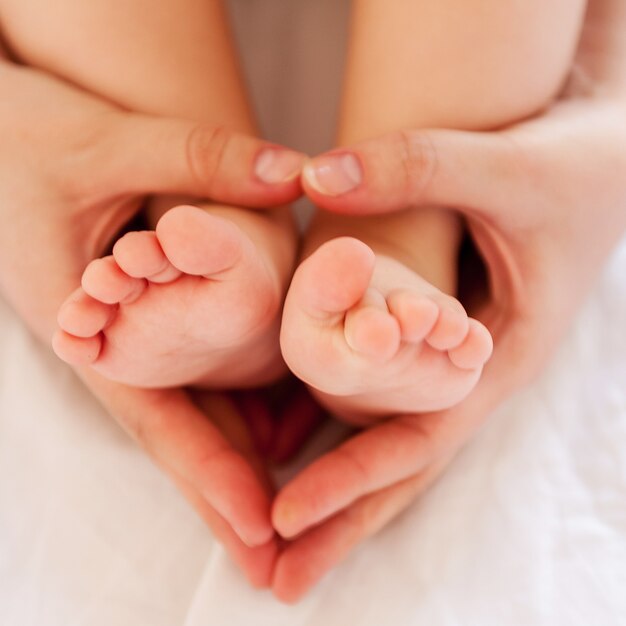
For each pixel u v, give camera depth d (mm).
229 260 336
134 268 334
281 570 388
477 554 400
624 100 418
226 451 396
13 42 416
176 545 402
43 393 425
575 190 393
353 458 386
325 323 337
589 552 402
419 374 347
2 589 394
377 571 398
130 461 417
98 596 393
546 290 400
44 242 389
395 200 380
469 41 388
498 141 385
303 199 459
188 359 365
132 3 398
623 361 442
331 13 467
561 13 392
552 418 427
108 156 385
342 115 416
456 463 418
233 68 417
